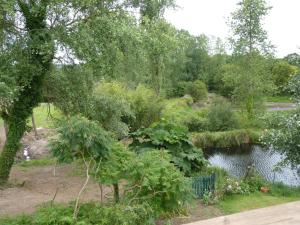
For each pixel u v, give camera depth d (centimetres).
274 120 1216
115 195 552
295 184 1334
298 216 179
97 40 988
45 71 1100
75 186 1014
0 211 764
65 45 978
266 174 1564
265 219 176
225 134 2316
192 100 3800
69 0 970
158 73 2725
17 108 1111
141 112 2055
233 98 2877
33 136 1772
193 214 736
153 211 457
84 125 455
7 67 942
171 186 491
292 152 1174
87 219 392
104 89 1673
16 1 941
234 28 2870
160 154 590
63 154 478
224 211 777
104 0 1030
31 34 990
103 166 499
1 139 1809
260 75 2800
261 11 2773
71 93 1143
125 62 1103
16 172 1231
